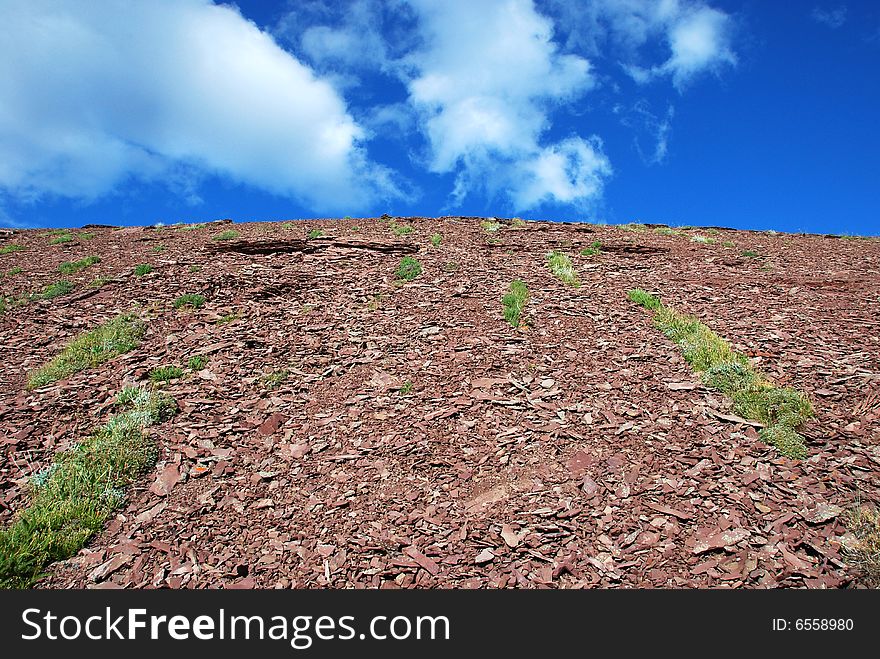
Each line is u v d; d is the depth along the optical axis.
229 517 5.28
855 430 6.01
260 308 10.40
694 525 4.84
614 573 4.41
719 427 6.28
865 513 4.74
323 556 4.75
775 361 7.76
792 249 16.69
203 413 7.08
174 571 4.62
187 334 9.31
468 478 5.70
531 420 6.66
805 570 4.29
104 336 9.14
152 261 13.58
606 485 5.46
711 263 14.26
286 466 6.07
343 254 14.05
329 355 8.65
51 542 4.77
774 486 5.25
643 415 6.66
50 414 6.95
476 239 16.55
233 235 16.88
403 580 4.47
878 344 8.12
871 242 18.23
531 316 9.87
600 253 15.14
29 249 16.62
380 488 5.61
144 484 5.74
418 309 10.34
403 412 7.00
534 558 4.60
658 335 8.98
